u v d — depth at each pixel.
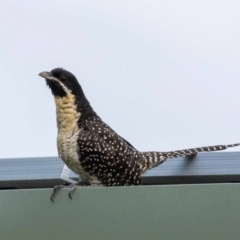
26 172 12.65
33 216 10.02
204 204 9.70
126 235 9.75
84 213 9.91
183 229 9.66
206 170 12.76
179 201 9.74
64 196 10.02
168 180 13.40
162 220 9.73
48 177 12.59
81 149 13.21
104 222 9.85
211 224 9.62
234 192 9.67
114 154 13.41
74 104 13.52
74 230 9.88
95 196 9.95
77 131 13.34
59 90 13.49
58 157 13.48
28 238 9.96
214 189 9.71
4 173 12.65
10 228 10.01
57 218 9.96
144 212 9.79
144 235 9.72
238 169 12.58
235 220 9.59
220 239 9.56
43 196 10.06
